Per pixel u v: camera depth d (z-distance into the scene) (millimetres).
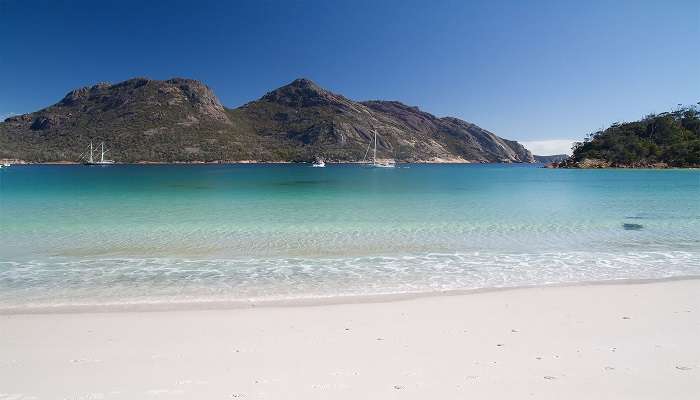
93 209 23094
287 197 31469
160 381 4871
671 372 5066
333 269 10680
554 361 5383
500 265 11102
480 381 4848
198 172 101688
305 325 6789
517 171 116250
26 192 36000
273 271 10469
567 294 8484
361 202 27625
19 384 4816
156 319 7090
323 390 4641
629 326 6637
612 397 4496
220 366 5273
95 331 6520
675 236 15125
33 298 8320
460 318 7102
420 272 10406
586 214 21109
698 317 7035
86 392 4633
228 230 16281
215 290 8898
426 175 87188
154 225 17453
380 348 5836
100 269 10594
